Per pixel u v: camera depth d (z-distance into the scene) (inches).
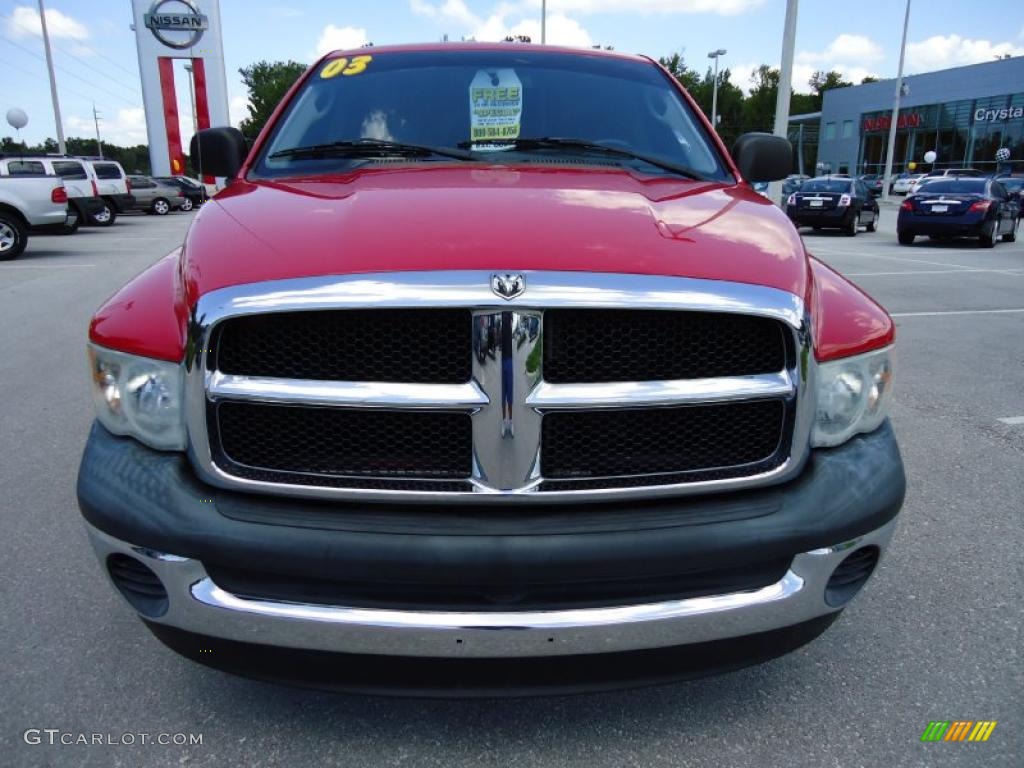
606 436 73.5
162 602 76.7
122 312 81.1
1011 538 133.2
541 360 70.4
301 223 81.1
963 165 1927.9
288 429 73.0
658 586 73.7
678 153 118.1
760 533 73.5
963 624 108.3
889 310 346.0
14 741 85.0
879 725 88.7
